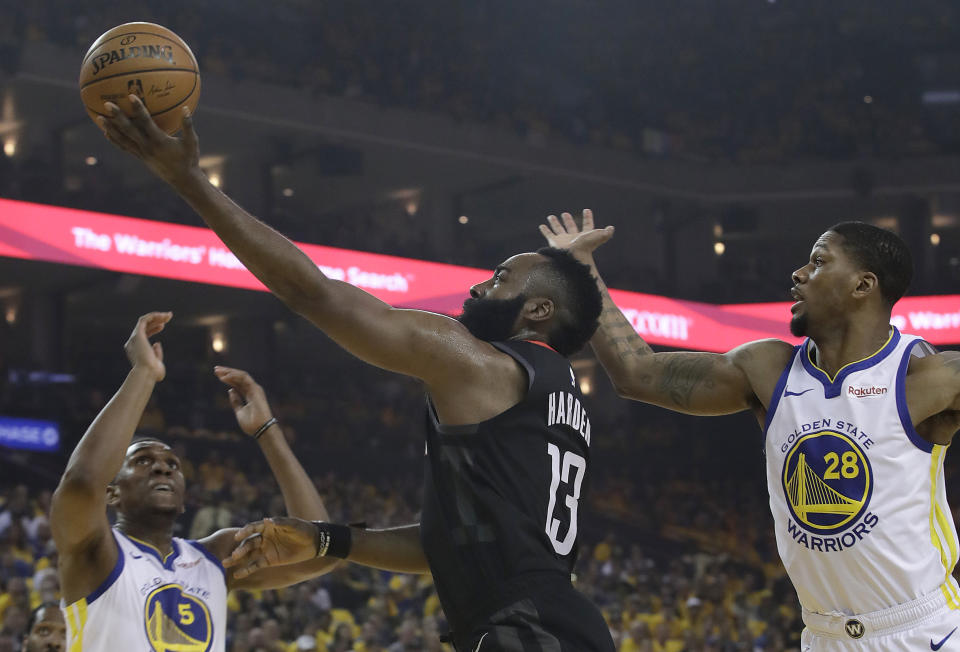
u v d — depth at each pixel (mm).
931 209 33562
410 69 32469
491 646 3332
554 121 33844
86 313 32031
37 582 14961
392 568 4305
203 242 23516
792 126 35438
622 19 37219
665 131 35500
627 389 4344
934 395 3604
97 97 3598
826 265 3777
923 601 3580
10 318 28859
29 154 27312
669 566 26672
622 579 21469
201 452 24484
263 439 5156
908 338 3756
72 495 4168
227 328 32656
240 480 23156
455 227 33906
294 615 16438
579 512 3592
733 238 37188
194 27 29328
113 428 4277
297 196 34500
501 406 3475
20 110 26828
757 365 4004
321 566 4883
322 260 24938
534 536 3408
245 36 30875
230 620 16062
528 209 36062
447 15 34156
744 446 33000
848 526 3600
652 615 19781
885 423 3607
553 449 3523
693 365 4203
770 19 37656
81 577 4449
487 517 3396
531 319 3746
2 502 19172
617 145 33750
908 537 3570
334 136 29625
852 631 3660
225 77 28000
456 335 3496
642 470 31703
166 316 4508
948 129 35094
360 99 29969
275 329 33312
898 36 36438
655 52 37125
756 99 36375
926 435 3691
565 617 3344
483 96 33188
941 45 35906
